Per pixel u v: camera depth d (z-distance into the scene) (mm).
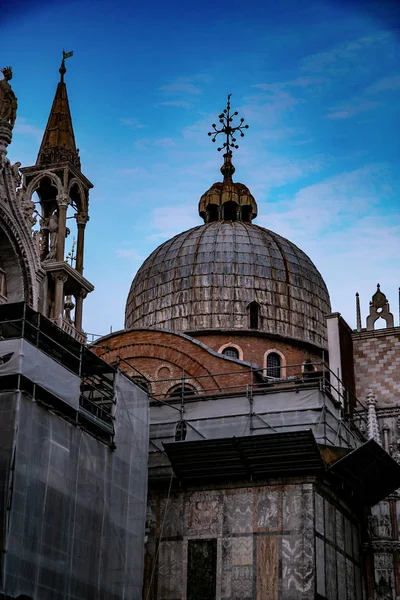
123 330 53219
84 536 33625
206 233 61062
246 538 38406
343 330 50344
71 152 42938
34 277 39219
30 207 39250
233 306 58031
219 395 43594
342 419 44188
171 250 60969
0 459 30375
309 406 42125
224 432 42656
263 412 42375
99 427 35938
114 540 35219
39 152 43062
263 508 38625
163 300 59219
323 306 60562
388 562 42719
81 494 33844
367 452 39188
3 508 29781
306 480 38406
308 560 37125
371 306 52781
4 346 32219
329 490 39594
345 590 39844
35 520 31047
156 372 51812
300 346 57812
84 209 43719
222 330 56531
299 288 59594
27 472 30969
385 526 43219
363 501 42562
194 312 58125
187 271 59250
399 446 46375
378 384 50250
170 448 38969
